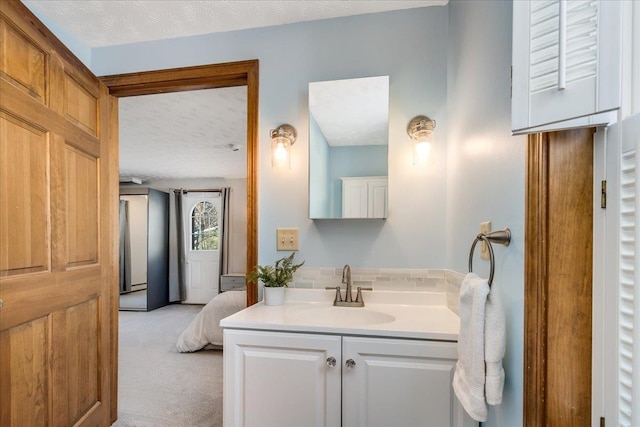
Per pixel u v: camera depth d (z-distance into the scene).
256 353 1.29
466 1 1.36
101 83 1.76
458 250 1.44
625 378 0.66
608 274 0.72
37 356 1.29
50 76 1.37
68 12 1.59
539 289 0.83
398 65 1.67
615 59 0.64
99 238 1.72
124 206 5.88
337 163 1.70
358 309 1.55
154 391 2.30
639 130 0.61
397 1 1.59
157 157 4.23
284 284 1.62
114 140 1.96
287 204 1.74
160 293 5.34
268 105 1.76
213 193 5.72
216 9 1.61
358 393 1.21
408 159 1.66
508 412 0.99
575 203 0.79
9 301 1.16
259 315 1.42
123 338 3.59
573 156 0.80
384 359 1.20
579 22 0.68
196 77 1.82
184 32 1.79
